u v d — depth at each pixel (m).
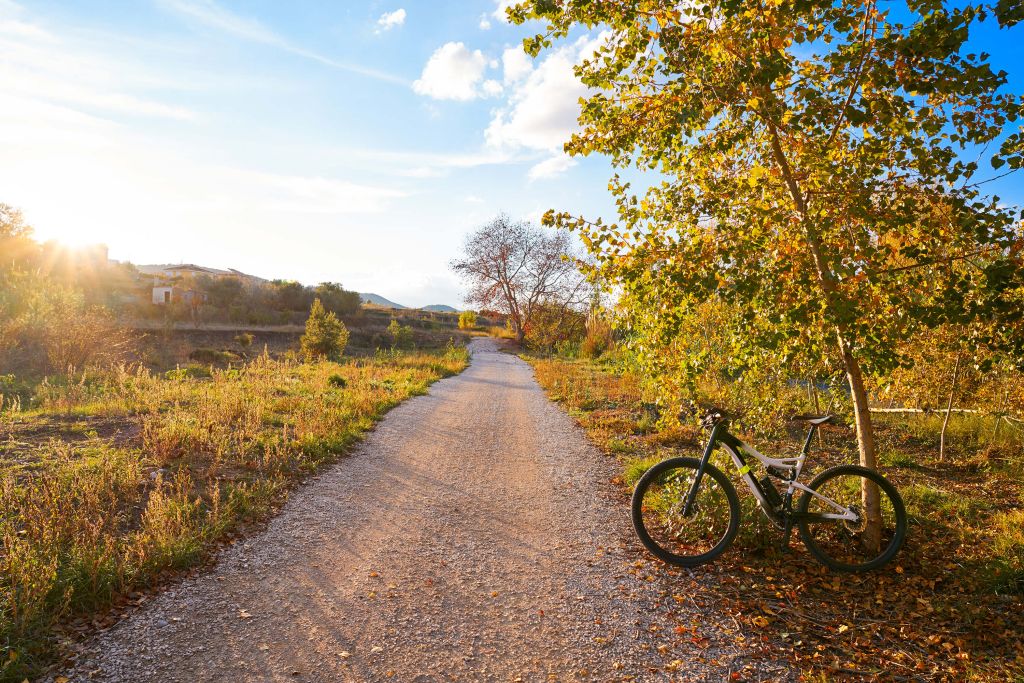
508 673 3.16
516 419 11.23
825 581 4.32
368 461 7.54
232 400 9.23
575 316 36.66
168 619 3.51
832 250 4.06
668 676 3.16
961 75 3.63
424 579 4.27
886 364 4.17
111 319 17.62
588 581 4.30
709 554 4.57
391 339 36.72
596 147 4.84
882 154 4.13
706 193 4.50
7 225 37.91
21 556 3.78
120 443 6.97
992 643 3.57
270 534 4.93
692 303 4.64
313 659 3.22
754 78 3.72
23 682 2.82
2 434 7.13
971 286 3.98
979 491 6.85
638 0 4.20
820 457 8.16
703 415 5.10
